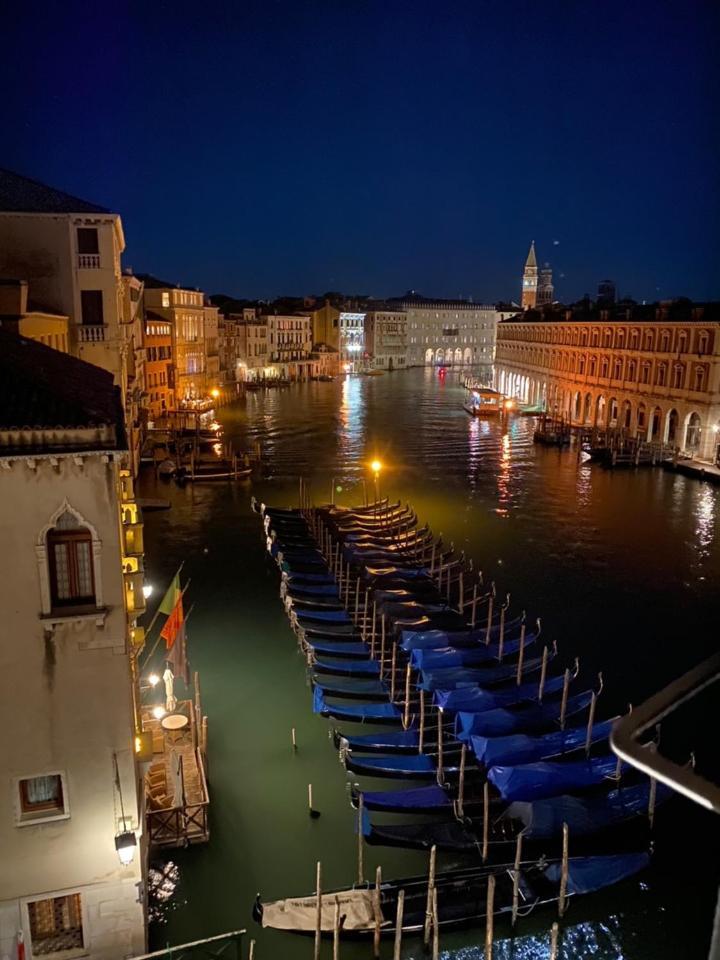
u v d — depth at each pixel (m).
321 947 16.97
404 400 119.94
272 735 25.03
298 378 146.62
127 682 13.97
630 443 73.94
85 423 12.91
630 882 18.70
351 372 165.62
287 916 17.30
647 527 50.28
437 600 34.41
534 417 100.31
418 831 19.58
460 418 100.50
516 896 17.61
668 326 71.12
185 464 64.62
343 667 27.95
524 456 75.12
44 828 14.16
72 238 41.16
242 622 34.03
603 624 34.56
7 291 28.77
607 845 19.75
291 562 39.62
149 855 19.53
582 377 89.19
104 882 14.66
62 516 13.23
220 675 29.05
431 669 26.89
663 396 72.00
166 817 19.72
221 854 19.70
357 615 32.69
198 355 97.69
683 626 34.47
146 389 77.56
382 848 19.88
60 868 14.41
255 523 50.19
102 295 42.31
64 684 13.71
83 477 13.12
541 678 26.53
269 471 66.75
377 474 63.38
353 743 23.14
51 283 41.50
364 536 43.56
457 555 43.66
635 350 77.12
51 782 14.23
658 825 20.28
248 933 17.31
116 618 13.70
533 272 197.62
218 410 103.75
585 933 17.48
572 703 25.16
